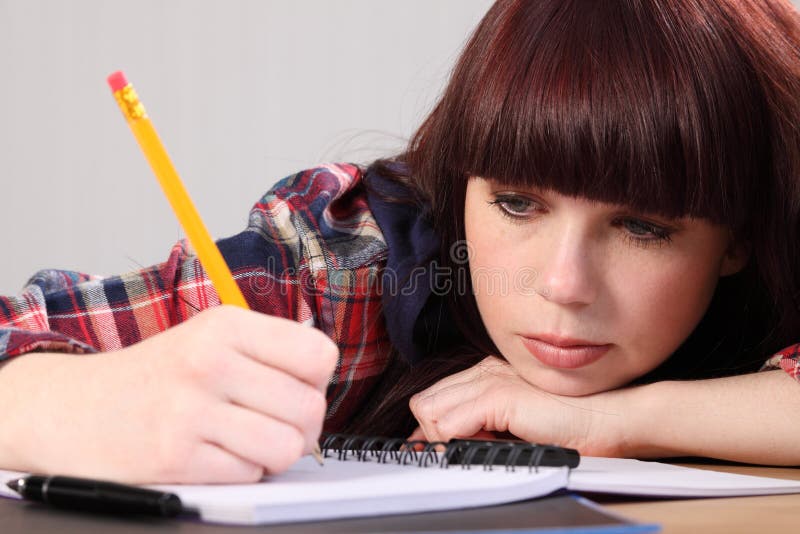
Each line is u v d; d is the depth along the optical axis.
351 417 1.04
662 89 0.74
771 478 0.70
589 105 0.74
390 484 0.52
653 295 0.80
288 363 0.55
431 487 0.50
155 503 0.48
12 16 2.17
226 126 2.17
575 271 0.77
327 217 0.99
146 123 0.58
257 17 2.17
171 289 0.92
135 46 2.16
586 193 0.75
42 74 2.18
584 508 0.49
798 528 0.50
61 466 0.57
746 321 1.03
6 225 2.17
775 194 0.85
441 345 1.00
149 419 0.55
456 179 0.91
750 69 0.80
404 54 2.14
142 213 2.17
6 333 0.67
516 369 0.87
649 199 0.75
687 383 0.86
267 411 0.54
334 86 2.16
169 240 2.16
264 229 0.96
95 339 0.89
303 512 0.46
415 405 0.90
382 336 1.00
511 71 0.78
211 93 2.17
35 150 2.18
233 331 0.55
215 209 2.17
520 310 0.82
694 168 0.75
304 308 0.95
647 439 0.83
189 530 0.45
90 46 2.17
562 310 0.80
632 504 0.58
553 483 0.53
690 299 0.83
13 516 0.50
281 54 2.17
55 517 0.49
